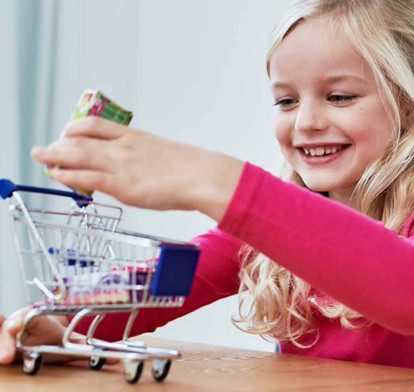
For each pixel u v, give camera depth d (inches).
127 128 34.0
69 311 39.1
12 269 111.7
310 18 57.0
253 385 37.0
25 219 37.0
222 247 64.1
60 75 123.6
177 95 125.4
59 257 37.0
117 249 40.8
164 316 56.9
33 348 38.1
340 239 36.2
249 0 116.3
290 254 36.0
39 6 120.7
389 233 37.8
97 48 128.0
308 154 60.4
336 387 37.4
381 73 56.5
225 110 118.6
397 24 58.9
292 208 35.8
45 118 120.9
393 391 36.8
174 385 36.1
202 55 122.6
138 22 131.1
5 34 116.6
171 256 34.1
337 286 36.6
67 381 36.4
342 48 56.1
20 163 117.8
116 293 34.8
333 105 57.2
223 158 35.6
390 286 36.5
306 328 60.4
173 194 34.0
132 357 35.7
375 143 57.5
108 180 33.1
